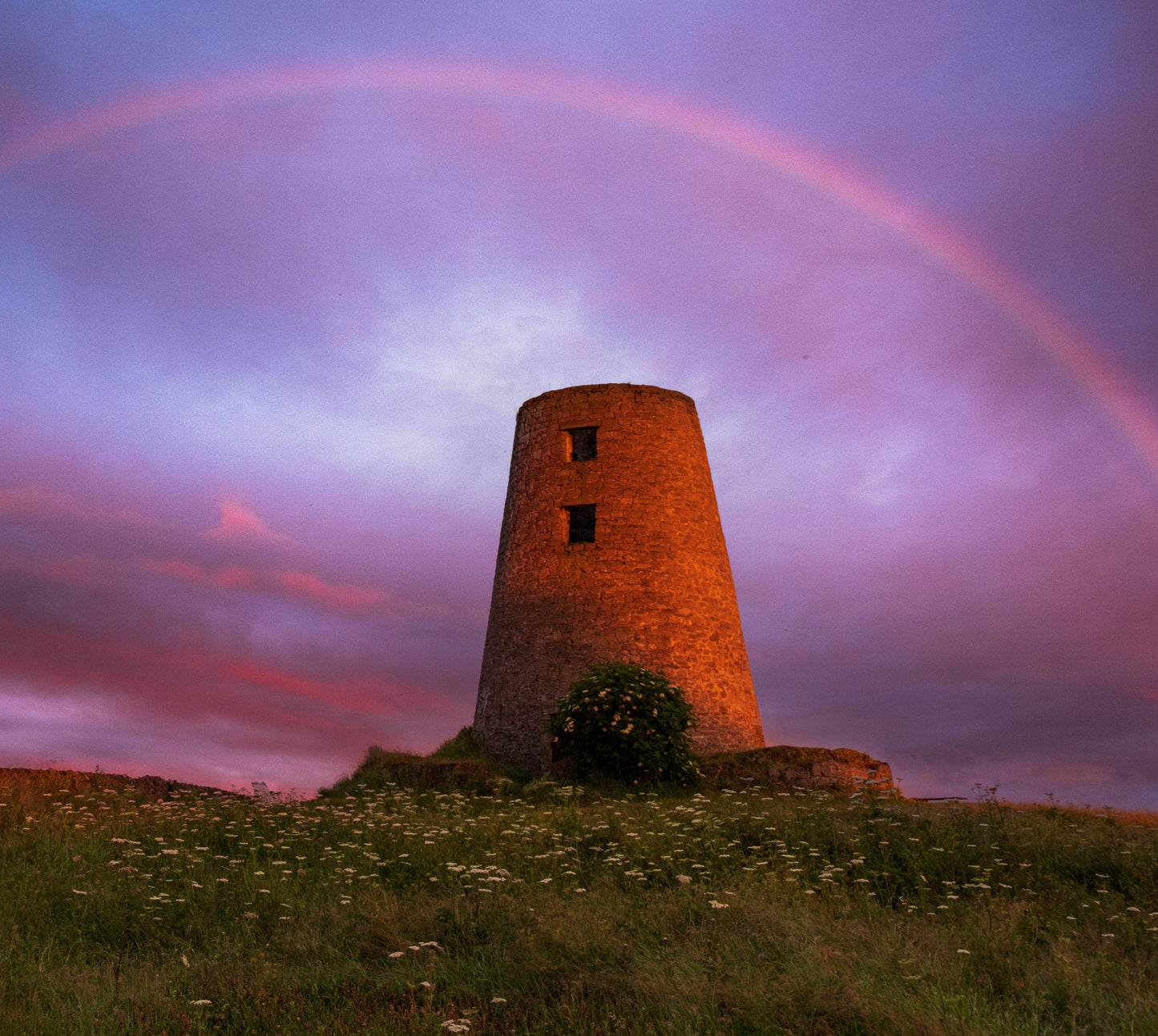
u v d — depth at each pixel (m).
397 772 23.25
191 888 10.09
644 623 25.73
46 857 11.27
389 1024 6.51
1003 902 9.80
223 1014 6.76
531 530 27.58
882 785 21.81
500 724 26.12
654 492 27.14
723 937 8.30
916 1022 6.23
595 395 28.27
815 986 6.82
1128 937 8.91
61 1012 6.49
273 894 10.04
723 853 11.92
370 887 10.43
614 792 20.56
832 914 9.42
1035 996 7.09
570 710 22.02
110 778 19.17
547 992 7.27
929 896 10.73
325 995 7.25
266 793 18.05
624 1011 6.77
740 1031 6.39
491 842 12.87
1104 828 14.38
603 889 10.47
